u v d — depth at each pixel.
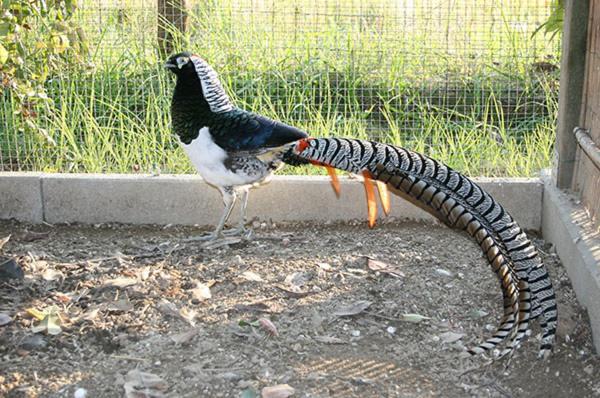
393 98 4.55
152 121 4.17
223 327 3.02
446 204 2.92
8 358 2.89
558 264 3.36
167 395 2.77
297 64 4.68
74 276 3.25
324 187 3.62
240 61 4.66
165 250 3.43
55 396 2.77
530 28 5.02
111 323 3.02
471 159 4.12
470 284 3.25
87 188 3.64
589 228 3.25
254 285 3.21
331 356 2.93
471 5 5.13
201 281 3.24
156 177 3.64
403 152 2.96
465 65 4.75
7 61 3.52
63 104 4.12
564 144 3.46
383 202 3.03
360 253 3.41
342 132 4.27
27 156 4.04
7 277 3.20
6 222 3.64
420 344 3.00
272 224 3.64
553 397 2.83
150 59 4.73
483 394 2.83
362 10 5.16
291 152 3.29
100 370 2.86
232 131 3.32
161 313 3.07
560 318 3.05
